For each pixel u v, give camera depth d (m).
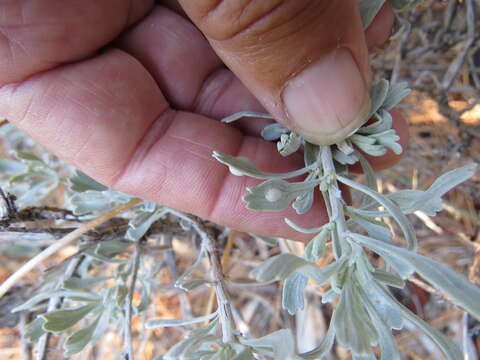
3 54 0.07
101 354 0.13
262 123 0.09
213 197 0.08
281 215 0.08
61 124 0.08
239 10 0.06
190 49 0.09
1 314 0.11
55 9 0.08
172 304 0.13
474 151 0.13
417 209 0.06
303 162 0.09
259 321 0.14
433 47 0.14
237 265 0.14
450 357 0.05
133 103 0.08
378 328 0.06
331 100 0.07
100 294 0.09
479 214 0.13
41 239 0.09
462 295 0.05
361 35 0.07
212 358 0.06
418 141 0.14
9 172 0.11
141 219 0.09
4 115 0.08
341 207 0.06
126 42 0.09
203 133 0.08
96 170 0.08
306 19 0.06
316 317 0.12
